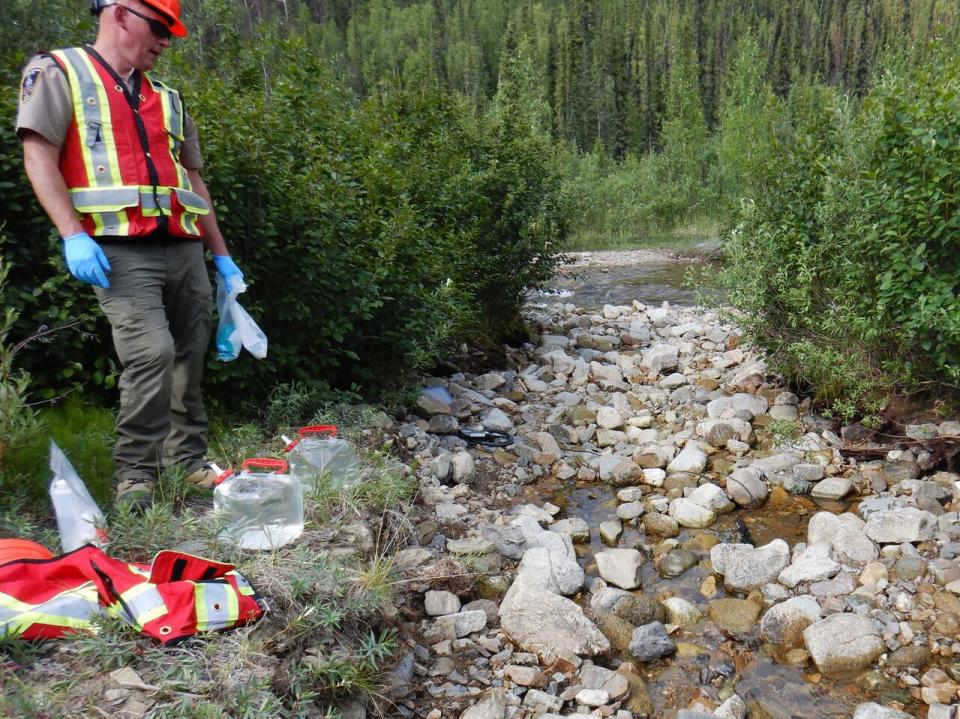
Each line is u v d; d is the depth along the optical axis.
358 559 3.68
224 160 4.89
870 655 3.63
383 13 72.56
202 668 2.65
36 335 3.83
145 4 3.22
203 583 2.87
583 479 5.85
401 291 6.13
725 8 67.69
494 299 9.04
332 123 6.89
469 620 3.90
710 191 26.70
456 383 7.43
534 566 4.30
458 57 58.22
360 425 5.39
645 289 14.83
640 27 60.94
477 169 9.01
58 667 2.54
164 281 3.53
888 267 5.46
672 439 6.36
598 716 3.31
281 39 7.29
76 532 3.14
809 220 6.46
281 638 2.94
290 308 5.41
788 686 3.54
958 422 5.44
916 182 5.20
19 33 6.47
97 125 3.22
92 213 3.25
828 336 6.28
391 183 6.81
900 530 4.53
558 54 53.31
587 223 26.23
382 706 3.22
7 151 4.34
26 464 3.61
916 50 6.27
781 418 6.50
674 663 3.75
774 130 7.64
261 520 3.63
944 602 3.93
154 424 3.56
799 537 4.84
